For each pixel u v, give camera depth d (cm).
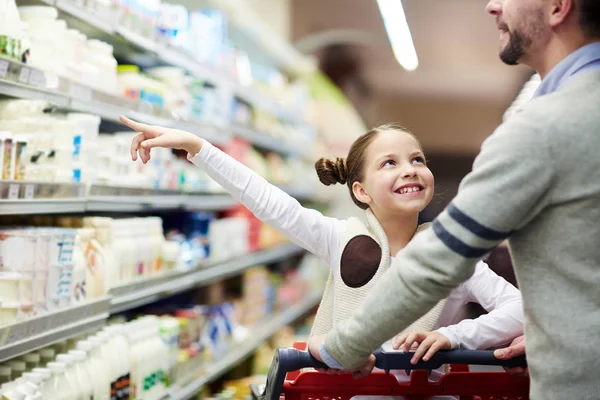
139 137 218
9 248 244
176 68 429
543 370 152
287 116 732
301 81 905
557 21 160
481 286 217
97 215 399
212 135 456
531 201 147
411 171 217
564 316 149
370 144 224
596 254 148
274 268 737
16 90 246
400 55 724
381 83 1305
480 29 920
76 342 296
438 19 879
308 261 842
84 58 313
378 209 225
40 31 282
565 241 149
